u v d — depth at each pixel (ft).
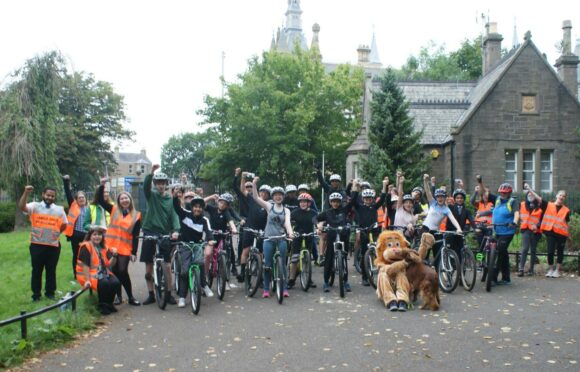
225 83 122.72
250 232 37.60
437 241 36.04
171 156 323.78
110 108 149.07
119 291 31.48
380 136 81.71
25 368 19.99
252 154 119.96
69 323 25.27
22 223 87.81
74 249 38.09
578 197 79.56
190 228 31.89
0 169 79.82
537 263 44.73
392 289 30.22
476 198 44.88
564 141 82.43
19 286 36.42
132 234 31.65
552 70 82.33
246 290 34.45
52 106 83.76
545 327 25.40
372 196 37.40
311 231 36.01
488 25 139.03
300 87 121.80
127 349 22.41
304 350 22.00
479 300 32.04
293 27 378.12
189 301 32.50
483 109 82.12
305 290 35.19
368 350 21.89
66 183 36.63
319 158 123.34
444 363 20.12
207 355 21.50
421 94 103.45
